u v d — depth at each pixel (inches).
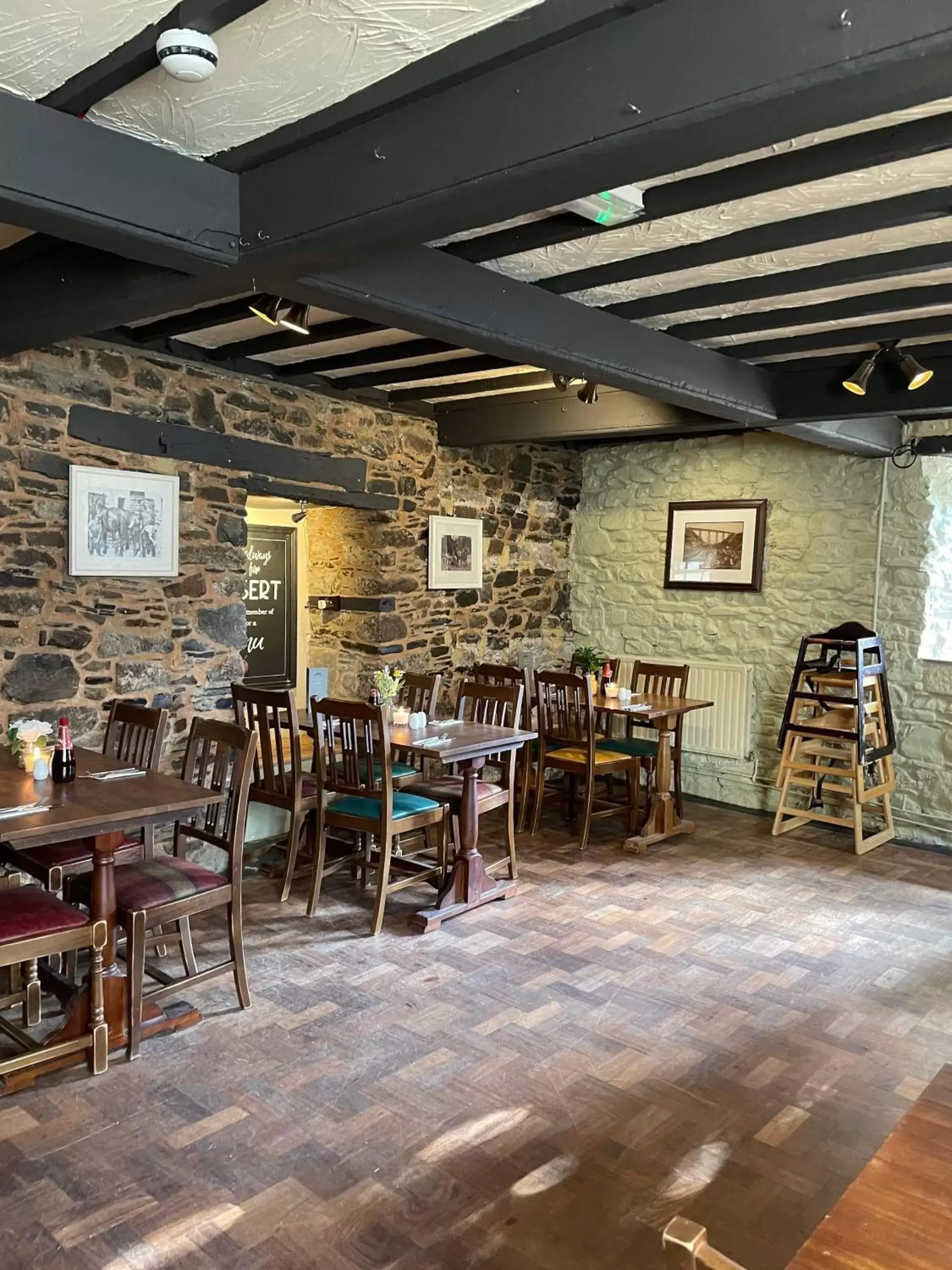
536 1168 90.4
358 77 69.1
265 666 224.4
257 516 220.2
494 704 185.0
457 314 106.9
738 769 238.8
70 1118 97.4
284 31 63.1
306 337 153.5
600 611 266.2
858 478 218.2
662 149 61.6
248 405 178.7
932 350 149.8
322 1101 101.0
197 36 61.4
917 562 209.8
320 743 155.9
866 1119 99.7
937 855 199.2
